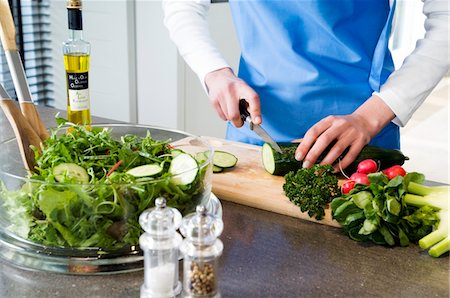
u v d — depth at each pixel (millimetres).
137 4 2742
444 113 4504
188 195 999
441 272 986
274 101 1624
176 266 865
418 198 1068
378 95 1435
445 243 1023
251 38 1626
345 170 1384
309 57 1587
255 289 920
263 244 1067
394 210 1034
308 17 1548
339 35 1558
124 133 1222
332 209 1093
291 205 1187
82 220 933
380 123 1408
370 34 1578
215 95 1486
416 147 3900
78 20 1356
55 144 1074
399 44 5113
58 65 2969
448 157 3758
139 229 958
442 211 1058
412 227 1067
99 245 953
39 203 923
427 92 1450
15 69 1208
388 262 1014
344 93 1587
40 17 2928
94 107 3016
